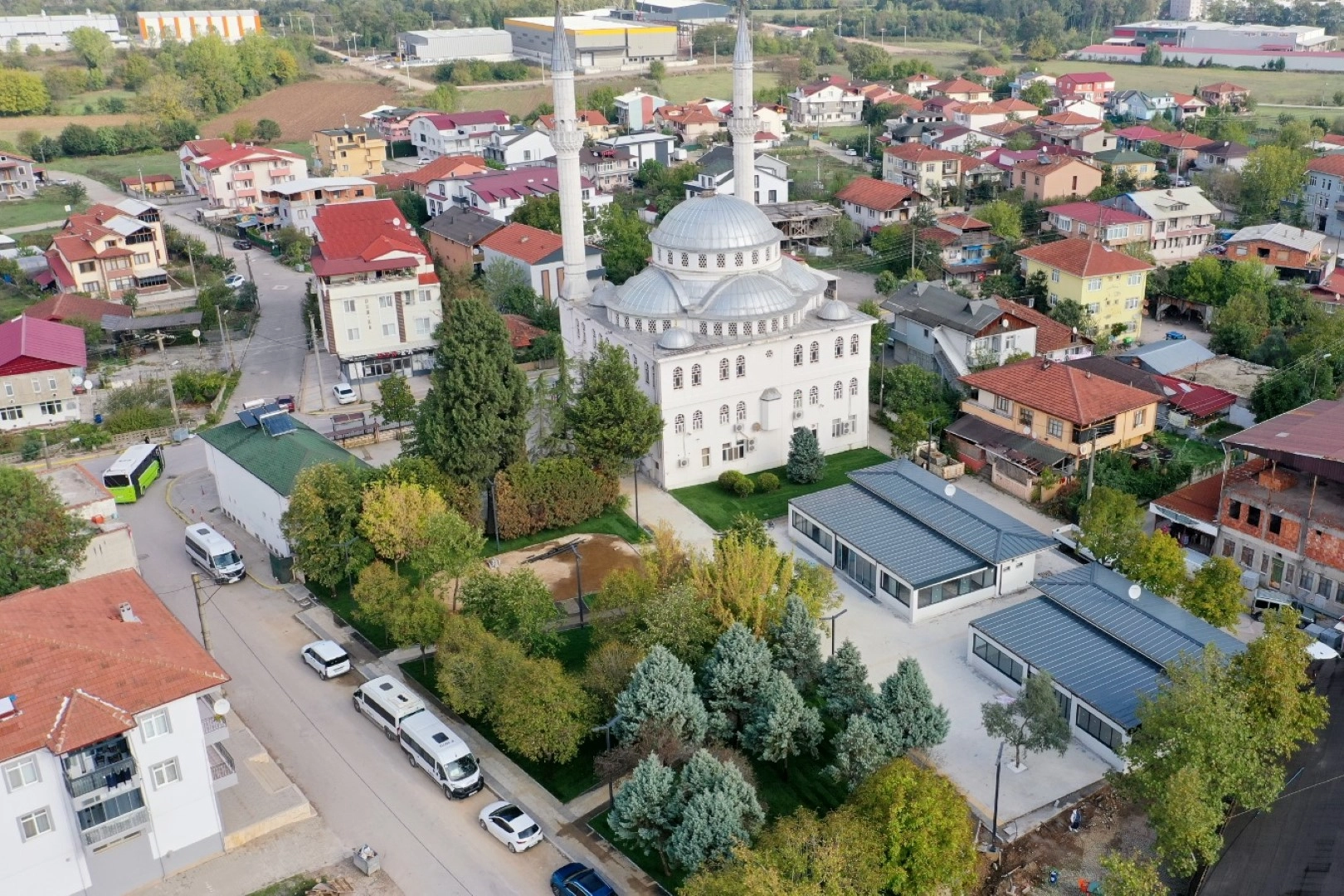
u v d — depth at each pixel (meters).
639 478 103.06
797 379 102.19
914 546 83.12
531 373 129.62
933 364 120.06
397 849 59.25
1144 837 59.12
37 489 75.56
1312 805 60.50
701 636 68.38
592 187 185.25
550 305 145.25
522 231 156.38
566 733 62.28
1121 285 132.62
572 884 54.94
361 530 80.38
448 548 74.94
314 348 139.38
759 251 103.06
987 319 115.50
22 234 197.38
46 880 53.34
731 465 102.38
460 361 88.94
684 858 53.75
